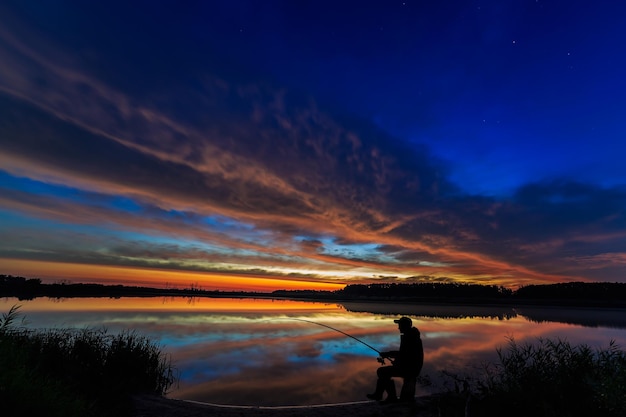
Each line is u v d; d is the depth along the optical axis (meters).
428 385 9.55
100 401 6.53
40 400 4.16
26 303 48.62
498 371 9.02
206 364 12.86
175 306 55.69
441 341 20.12
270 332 23.56
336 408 7.24
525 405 6.00
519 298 119.69
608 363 5.69
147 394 8.12
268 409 7.34
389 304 102.69
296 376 11.25
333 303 106.88
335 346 17.97
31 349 7.17
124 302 64.56
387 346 18.16
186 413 6.70
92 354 8.52
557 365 6.79
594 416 5.08
